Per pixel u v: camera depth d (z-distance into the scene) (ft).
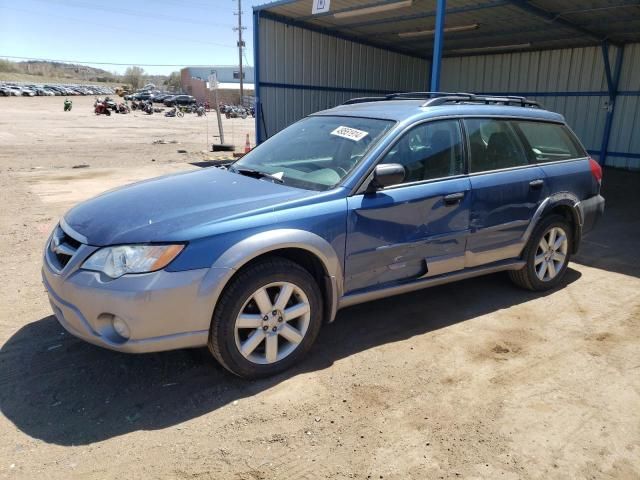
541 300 15.05
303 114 45.21
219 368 10.89
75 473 7.83
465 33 43.55
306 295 10.65
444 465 8.18
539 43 47.42
